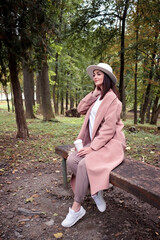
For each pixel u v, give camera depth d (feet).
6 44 17.71
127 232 6.33
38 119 43.27
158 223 6.91
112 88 7.50
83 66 72.02
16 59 19.17
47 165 12.98
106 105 7.13
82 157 7.23
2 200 8.54
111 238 6.09
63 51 56.29
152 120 49.26
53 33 19.60
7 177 11.02
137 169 6.31
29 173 11.66
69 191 9.41
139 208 7.89
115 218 7.15
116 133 7.06
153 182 5.30
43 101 36.73
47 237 6.29
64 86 70.64
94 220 7.07
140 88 50.93
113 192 9.27
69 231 6.56
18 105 20.57
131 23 32.76
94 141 6.89
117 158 6.66
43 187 9.85
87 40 34.12
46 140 19.84
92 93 8.23
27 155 14.93
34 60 19.33
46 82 36.42
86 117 7.95
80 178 6.68
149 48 32.76
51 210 7.86
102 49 33.06
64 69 67.05
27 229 6.68
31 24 17.38
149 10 28.04
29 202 8.41
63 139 20.22
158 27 29.48
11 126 30.81
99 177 6.28
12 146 17.52
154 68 38.11
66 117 56.49
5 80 21.40
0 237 6.24
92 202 8.37
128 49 31.22
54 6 19.43
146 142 18.28
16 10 16.48
